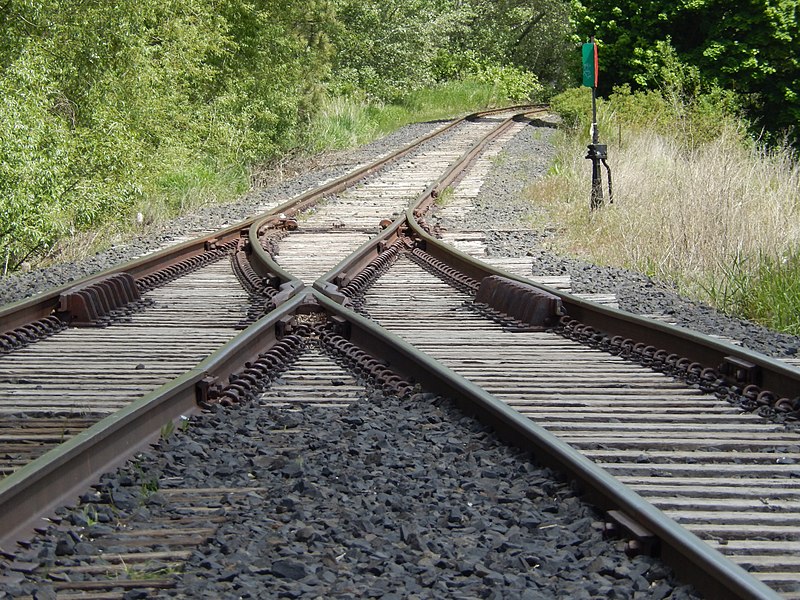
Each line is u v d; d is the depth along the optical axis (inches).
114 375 291.7
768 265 444.1
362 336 328.8
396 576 154.6
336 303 350.3
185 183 796.6
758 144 904.3
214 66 999.0
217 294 435.2
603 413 252.2
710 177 586.6
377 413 253.8
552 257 516.1
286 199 774.5
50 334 356.8
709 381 279.0
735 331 365.1
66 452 184.2
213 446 225.6
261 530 173.6
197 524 177.8
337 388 280.8
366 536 173.0
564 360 315.6
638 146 833.5
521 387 277.1
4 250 568.1
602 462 213.9
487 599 145.3
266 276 443.2
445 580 152.9
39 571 155.6
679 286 454.3
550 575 156.4
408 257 539.2
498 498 192.5
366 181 858.1
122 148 673.6
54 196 580.7
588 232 587.2
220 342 339.6
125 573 155.5
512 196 768.9
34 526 171.3
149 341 344.2
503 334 358.9
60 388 277.0
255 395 271.3
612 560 160.4
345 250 546.3
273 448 224.7
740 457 214.8
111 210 677.3
